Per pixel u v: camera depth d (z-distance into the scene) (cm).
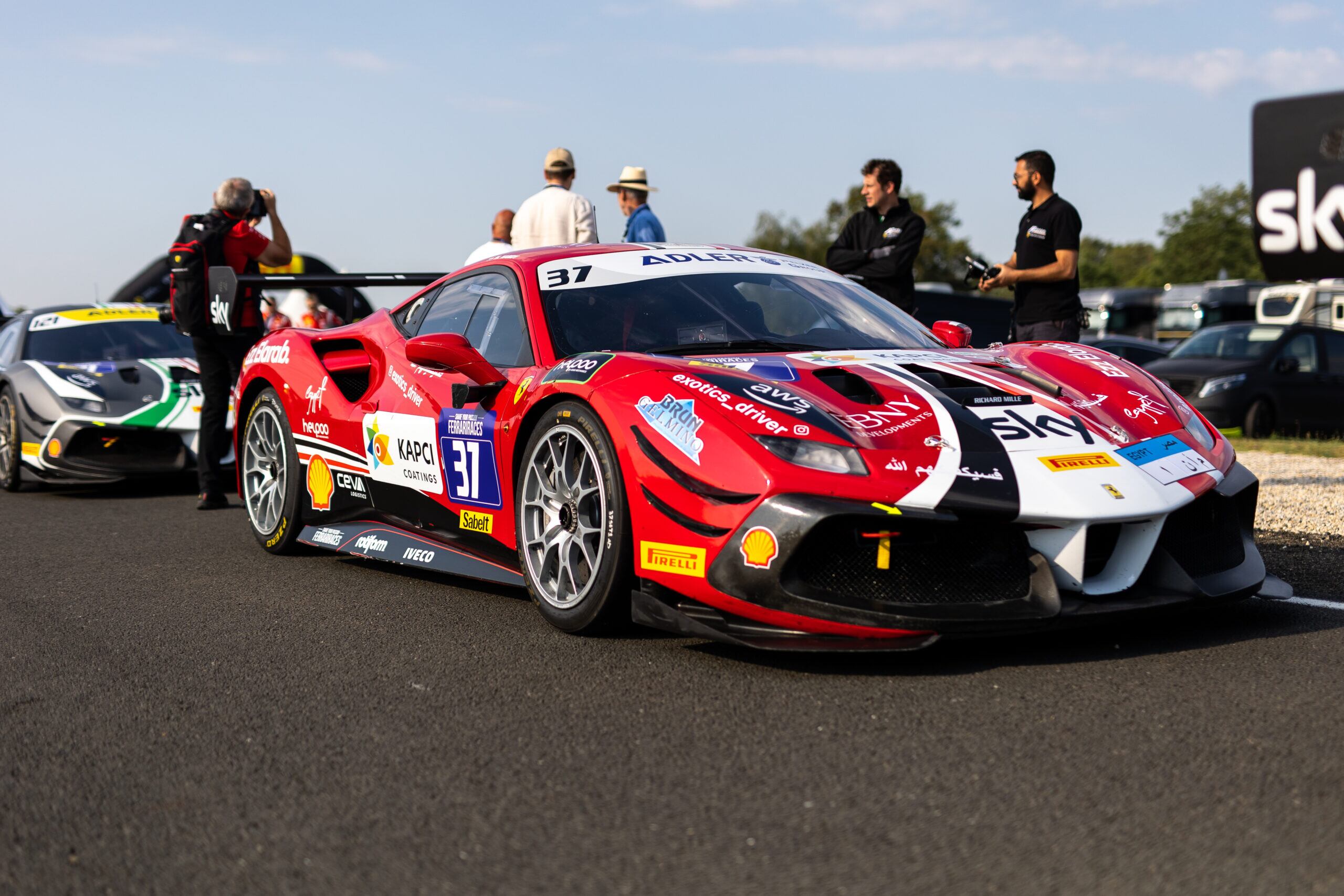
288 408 457
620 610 304
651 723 239
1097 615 266
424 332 414
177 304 583
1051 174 565
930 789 199
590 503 309
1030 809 189
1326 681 252
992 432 280
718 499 274
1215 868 165
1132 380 322
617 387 304
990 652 282
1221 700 241
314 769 221
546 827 190
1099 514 265
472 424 358
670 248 404
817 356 321
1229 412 1172
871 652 274
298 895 169
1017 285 577
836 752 219
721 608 277
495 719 246
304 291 1176
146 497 670
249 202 594
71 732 247
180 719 254
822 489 262
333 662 297
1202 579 288
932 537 264
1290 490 571
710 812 193
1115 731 224
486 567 363
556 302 363
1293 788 193
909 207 619
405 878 173
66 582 417
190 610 364
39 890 174
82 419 665
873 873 169
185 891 172
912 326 381
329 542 439
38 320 770
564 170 659
